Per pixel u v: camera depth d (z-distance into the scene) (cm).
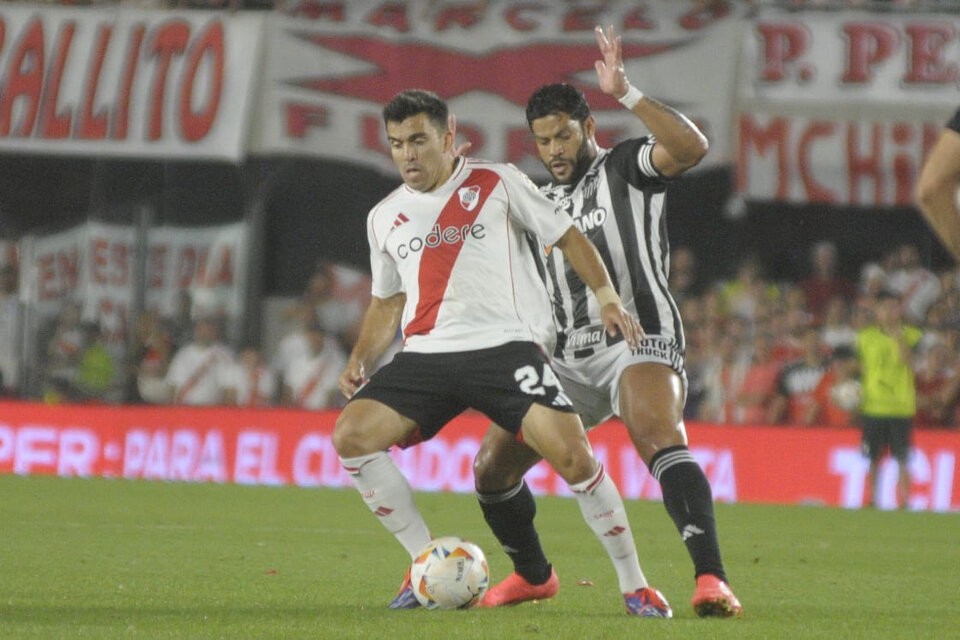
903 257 6631
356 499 4797
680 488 1962
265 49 6250
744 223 7475
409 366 1984
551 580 2169
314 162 7419
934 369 5794
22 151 6250
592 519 1936
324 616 1880
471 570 1969
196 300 6681
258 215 7194
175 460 5809
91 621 1808
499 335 1961
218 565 2683
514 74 6147
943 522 4428
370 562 2812
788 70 6103
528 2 6169
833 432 5388
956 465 5322
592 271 1986
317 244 7494
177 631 1700
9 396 6500
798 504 5306
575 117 2167
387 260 2080
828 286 6838
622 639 1683
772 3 6166
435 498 4941
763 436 5444
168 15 6253
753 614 2023
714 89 6097
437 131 1981
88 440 5881
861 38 6094
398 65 6200
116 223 6800
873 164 6156
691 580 2603
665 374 2067
